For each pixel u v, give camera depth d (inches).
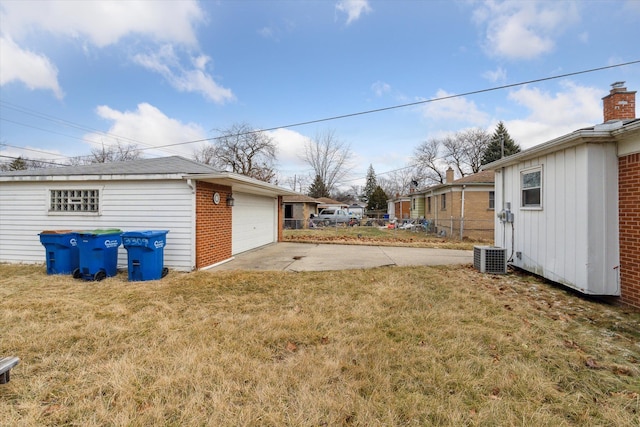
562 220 206.7
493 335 130.6
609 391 92.0
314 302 179.6
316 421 78.4
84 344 123.1
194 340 126.2
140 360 109.0
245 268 290.5
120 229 284.0
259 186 371.9
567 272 201.3
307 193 1784.0
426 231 775.7
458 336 130.0
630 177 171.2
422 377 98.6
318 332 134.6
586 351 117.5
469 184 671.8
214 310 166.2
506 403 85.6
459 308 168.4
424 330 136.6
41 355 113.8
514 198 275.9
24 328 138.5
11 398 87.6
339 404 84.4
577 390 92.5
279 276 249.4
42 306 170.4
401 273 260.7
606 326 143.0
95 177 281.3
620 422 78.0
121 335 131.7
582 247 186.1
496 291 204.5
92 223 290.8
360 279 239.0
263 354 114.4
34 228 302.4
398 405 84.5
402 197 1285.7
